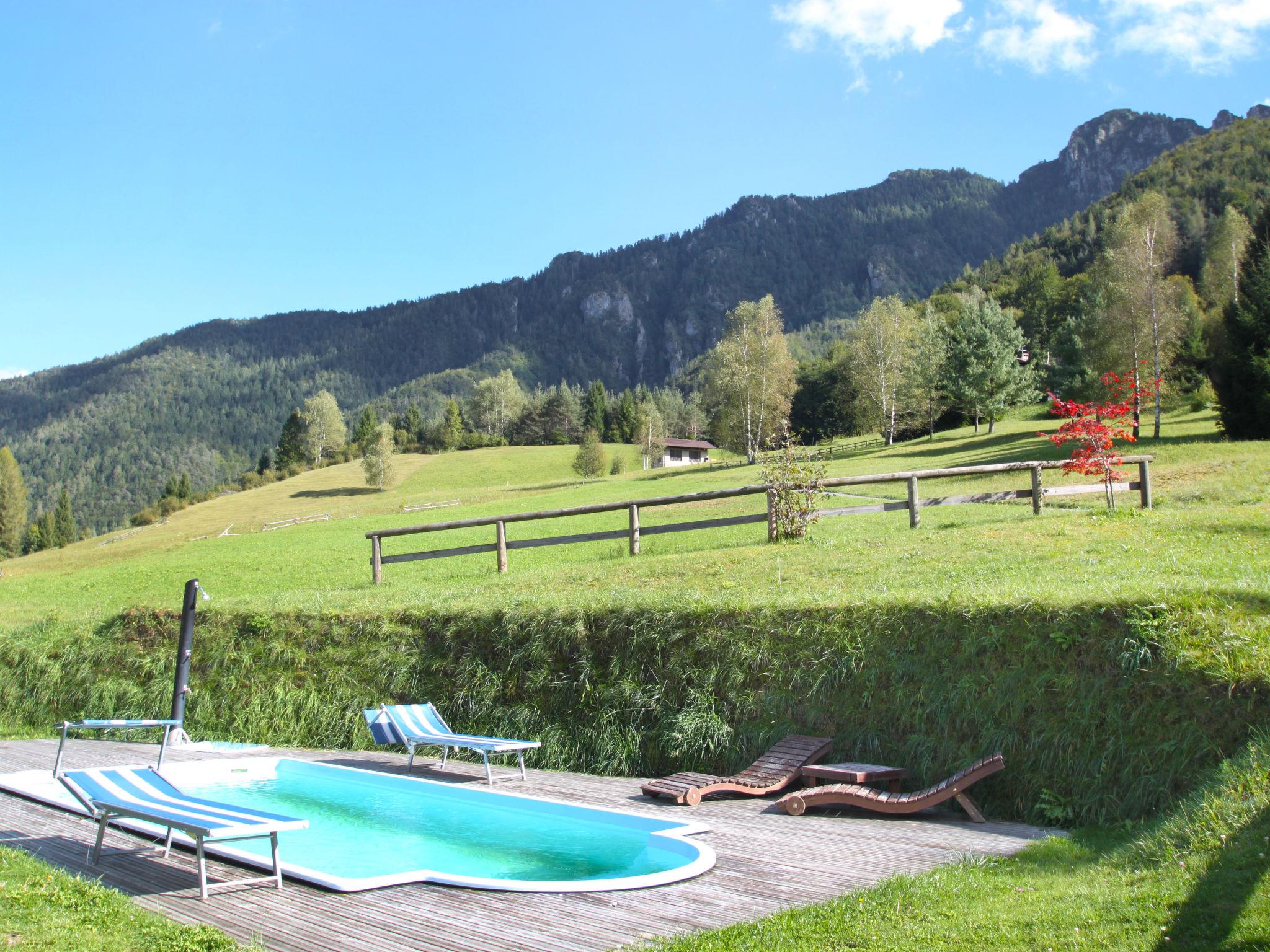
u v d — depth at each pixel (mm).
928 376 60469
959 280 146250
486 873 5750
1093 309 53156
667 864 5730
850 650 8188
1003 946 3816
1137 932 3842
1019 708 7043
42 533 108812
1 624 16562
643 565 14531
